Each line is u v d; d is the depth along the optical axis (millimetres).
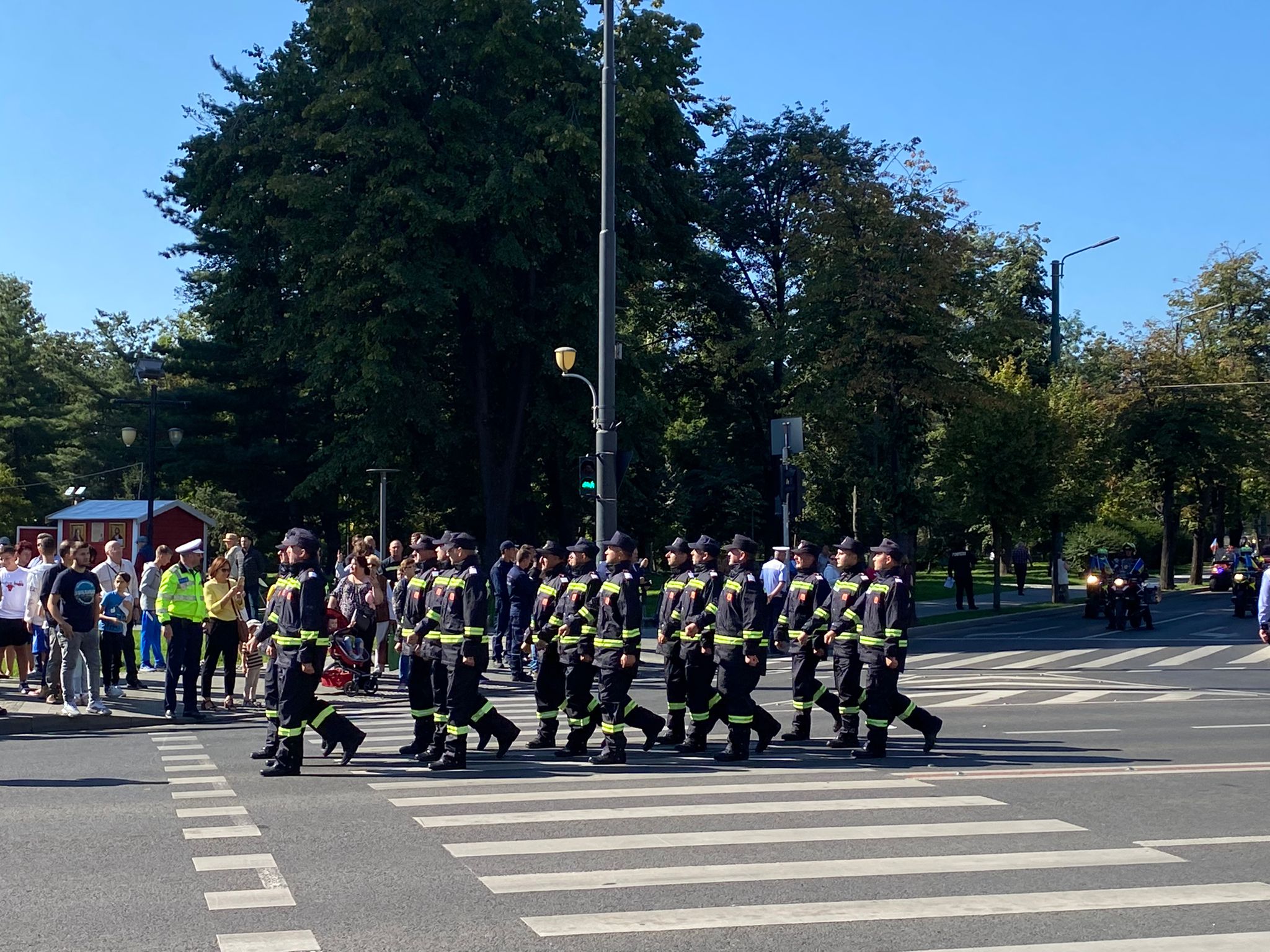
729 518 45531
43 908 6395
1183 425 49094
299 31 35062
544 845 7855
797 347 32188
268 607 11148
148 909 6371
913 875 7152
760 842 7953
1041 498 35094
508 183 31641
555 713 12438
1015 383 36281
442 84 33969
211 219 34656
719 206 44375
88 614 14227
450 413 38750
